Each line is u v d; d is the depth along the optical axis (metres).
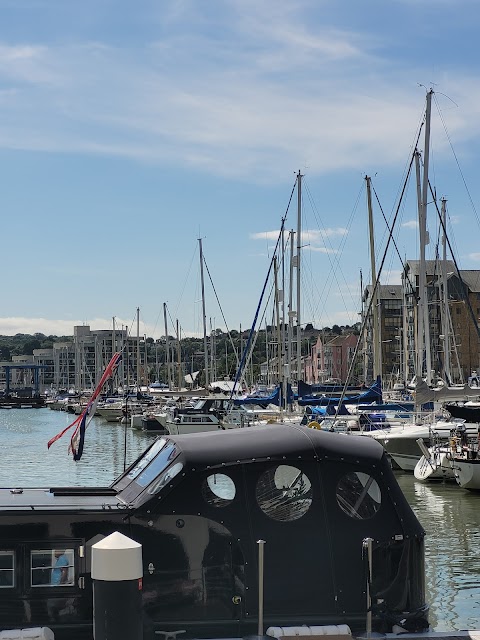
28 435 72.75
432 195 47.81
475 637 9.06
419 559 9.40
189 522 8.99
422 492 31.20
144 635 8.81
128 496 9.61
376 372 53.84
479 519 25.52
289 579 9.02
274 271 62.47
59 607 8.79
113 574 8.01
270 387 78.81
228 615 8.91
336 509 9.25
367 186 54.50
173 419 59.28
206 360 79.69
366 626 9.04
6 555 8.80
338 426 41.91
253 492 9.12
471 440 33.44
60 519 8.89
